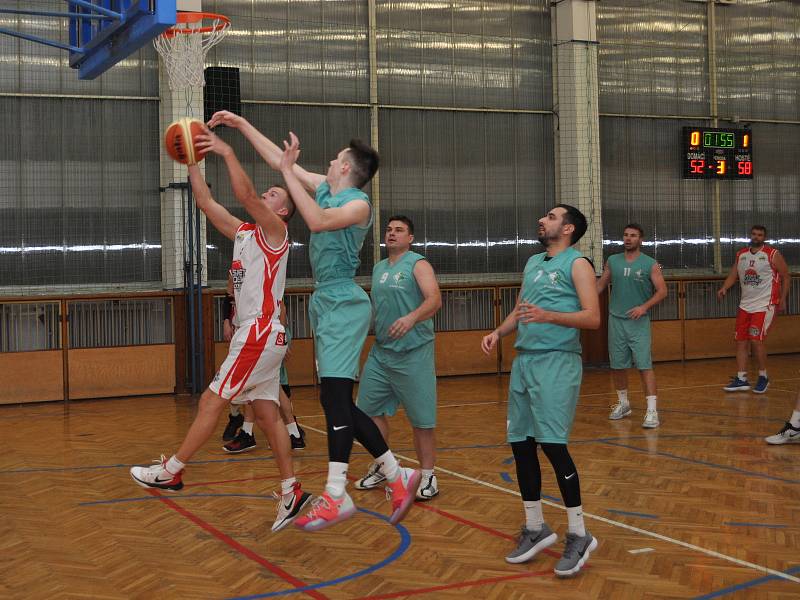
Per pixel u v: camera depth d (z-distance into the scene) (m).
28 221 9.36
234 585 3.35
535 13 11.46
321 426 7.28
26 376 8.78
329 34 10.52
